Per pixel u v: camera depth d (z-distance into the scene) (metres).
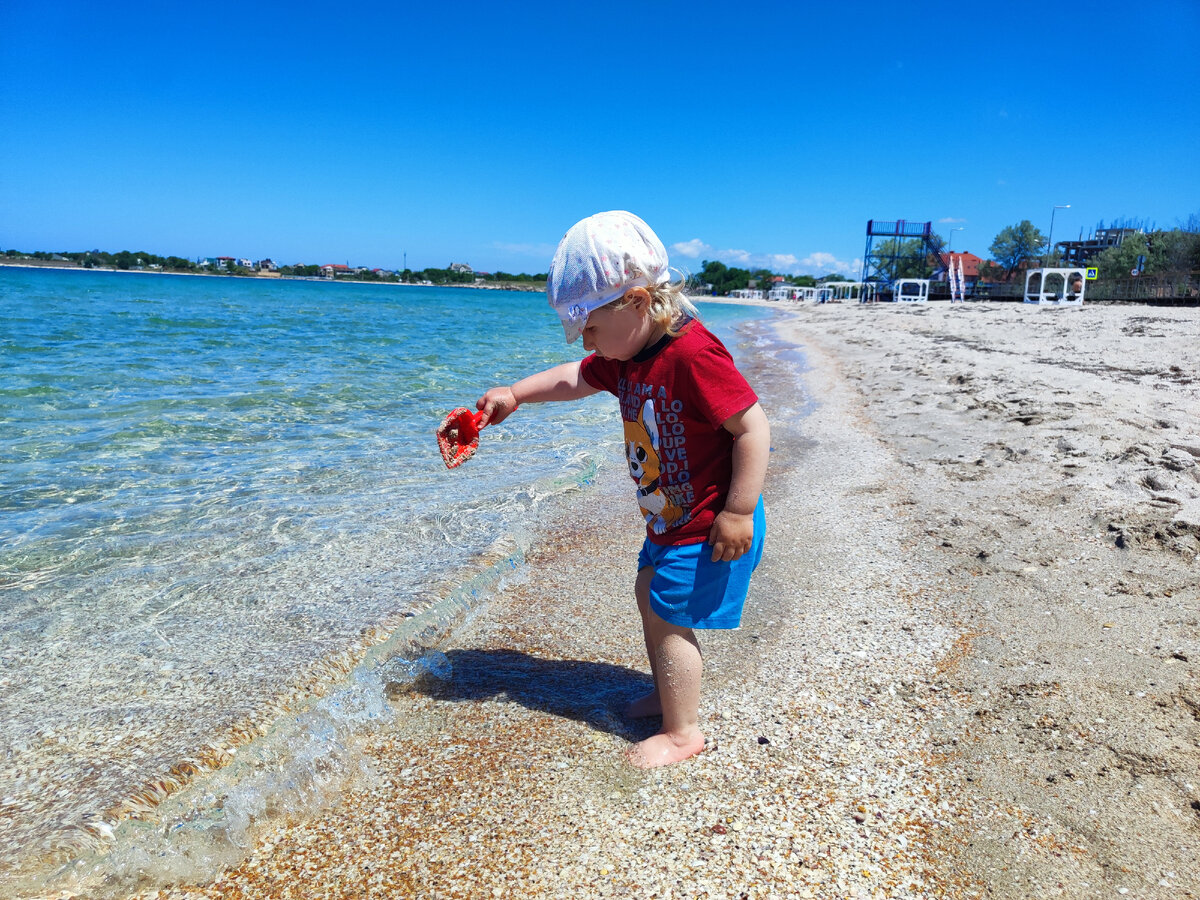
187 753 1.71
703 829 1.55
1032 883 1.41
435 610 2.52
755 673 2.19
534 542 3.30
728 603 1.75
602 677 2.22
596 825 1.57
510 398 2.11
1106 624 2.39
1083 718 1.91
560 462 4.61
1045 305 23.80
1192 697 1.98
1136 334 10.87
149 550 3.00
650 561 1.87
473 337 15.41
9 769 1.65
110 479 3.94
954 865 1.46
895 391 7.25
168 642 2.26
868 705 2.02
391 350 11.73
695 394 1.67
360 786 1.69
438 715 2.00
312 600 2.56
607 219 1.68
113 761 1.68
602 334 1.71
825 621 2.51
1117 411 5.29
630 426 1.79
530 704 2.06
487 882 1.41
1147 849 1.49
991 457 4.38
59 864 1.39
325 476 4.13
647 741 1.84
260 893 1.38
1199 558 2.81
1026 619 2.46
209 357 9.55
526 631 2.51
